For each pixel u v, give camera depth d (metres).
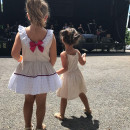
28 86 2.25
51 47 2.39
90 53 12.41
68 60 2.84
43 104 2.48
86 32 14.80
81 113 3.21
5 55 10.51
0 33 12.92
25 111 2.48
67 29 2.88
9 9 14.45
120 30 14.99
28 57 2.31
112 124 2.89
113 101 3.75
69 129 2.72
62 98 2.94
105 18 15.76
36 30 2.30
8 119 2.94
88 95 4.04
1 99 3.70
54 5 14.88
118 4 14.80
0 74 5.63
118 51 13.66
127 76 5.79
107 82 5.05
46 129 2.71
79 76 2.96
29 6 2.22
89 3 15.45
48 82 2.30
